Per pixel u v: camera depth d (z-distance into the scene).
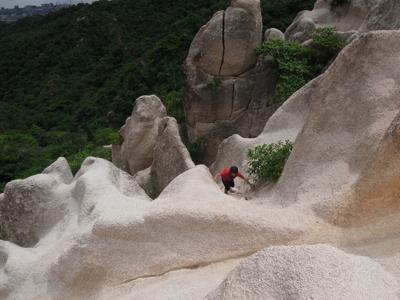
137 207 6.28
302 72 13.55
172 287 5.04
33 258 6.78
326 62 13.94
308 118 7.16
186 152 11.98
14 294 6.27
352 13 15.45
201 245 5.56
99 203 6.64
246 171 9.15
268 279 3.07
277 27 25.00
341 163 6.28
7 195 8.38
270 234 5.50
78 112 40.31
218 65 14.41
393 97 6.25
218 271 5.21
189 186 6.61
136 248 5.66
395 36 6.59
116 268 5.59
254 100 14.33
